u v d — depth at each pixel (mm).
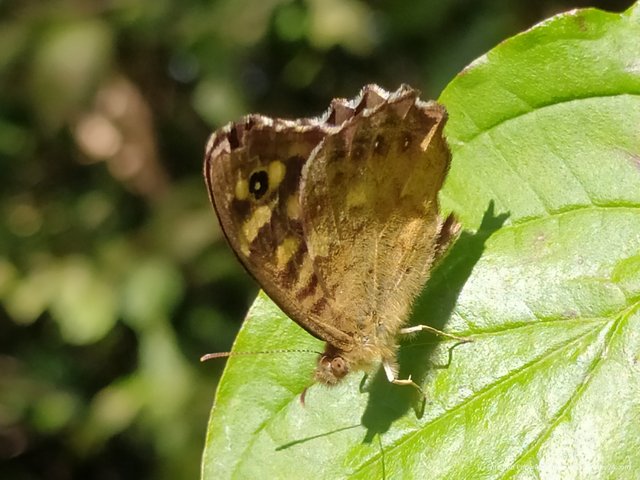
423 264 135
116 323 279
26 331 307
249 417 137
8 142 297
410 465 131
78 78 278
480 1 251
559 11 241
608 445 125
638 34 133
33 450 309
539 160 135
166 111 296
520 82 135
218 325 266
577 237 132
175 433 251
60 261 280
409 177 132
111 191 293
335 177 129
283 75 283
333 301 133
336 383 134
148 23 271
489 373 131
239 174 126
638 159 132
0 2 282
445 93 137
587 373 128
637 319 127
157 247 268
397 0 261
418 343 135
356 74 286
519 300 132
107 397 262
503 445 128
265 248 128
